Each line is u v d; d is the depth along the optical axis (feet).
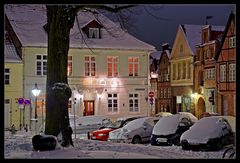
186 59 190.60
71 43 143.95
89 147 55.31
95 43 147.43
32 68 140.05
